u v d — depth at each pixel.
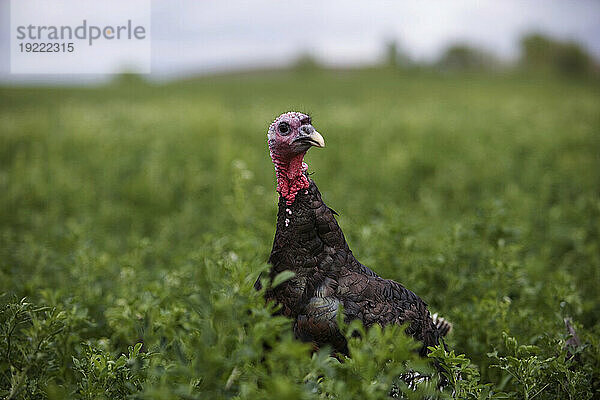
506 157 14.61
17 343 4.30
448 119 20.48
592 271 7.35
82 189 12.06
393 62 64.81
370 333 3.21
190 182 12.84
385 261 6.40
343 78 52.03
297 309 4.14
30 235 8.70
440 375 4.43
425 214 10.82
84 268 6.45
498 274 5.88
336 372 3.18
